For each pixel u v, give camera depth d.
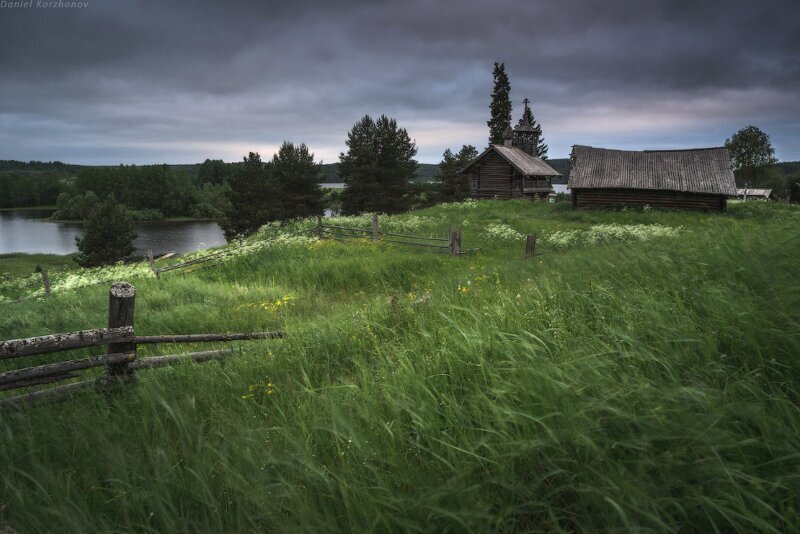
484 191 44.75
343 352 4.86
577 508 1.69
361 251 16.83
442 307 5.05
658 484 1.65
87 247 53.62
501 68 70.06
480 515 1.63
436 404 2.61
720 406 1.85
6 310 10.70
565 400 2.10
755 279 3.15
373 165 61.75
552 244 18.25
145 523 2.11
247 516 1.98
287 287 12.30
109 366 4.04
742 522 1.49
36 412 3.57
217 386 4.16
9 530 2.05
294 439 2.62
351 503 1.92
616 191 31.33
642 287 3.81
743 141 99.62
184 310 9.03
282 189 65.88
